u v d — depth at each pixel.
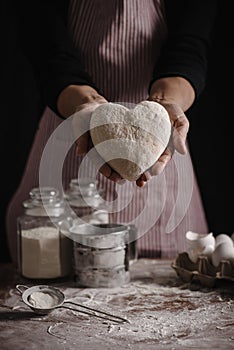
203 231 1.93
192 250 1.48
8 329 1.24
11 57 2.26
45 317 1.29
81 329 1.23
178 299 1.37
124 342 1.17
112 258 1.43
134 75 1.70
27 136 2.32
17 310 1.32
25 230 1.49
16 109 2.30
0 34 2.25
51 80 1.53
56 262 1.47
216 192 2.30
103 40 1.67
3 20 2.24
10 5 2.23
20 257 1.49
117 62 1.69
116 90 1.71
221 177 2.29
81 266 1.45
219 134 2.26
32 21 1.67
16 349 1.15
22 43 1.71
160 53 1.68
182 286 1.44
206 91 2.24
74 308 1.32
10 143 2.32
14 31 2.25
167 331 1.22
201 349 1.14
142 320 1.26
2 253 2.36
